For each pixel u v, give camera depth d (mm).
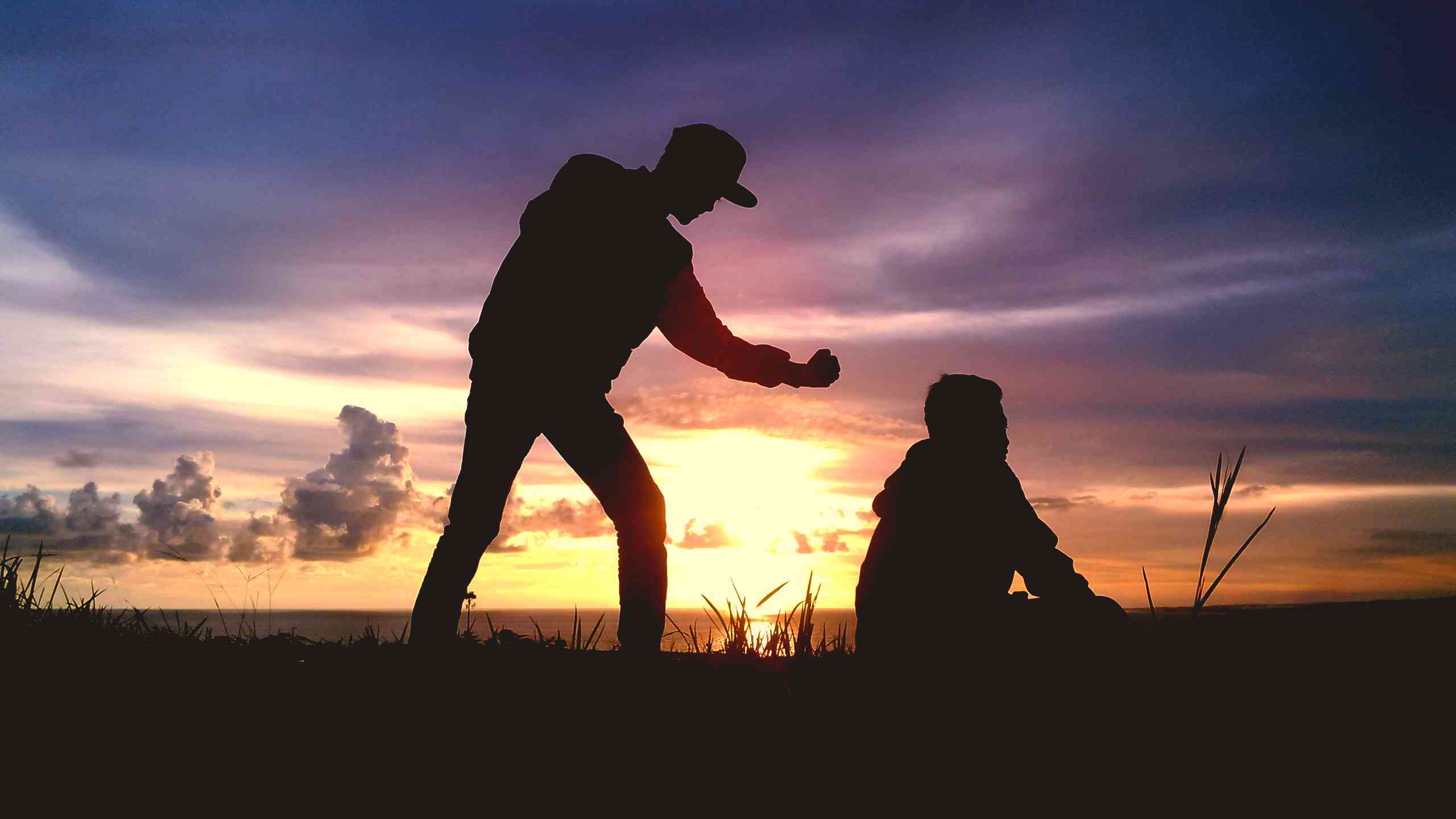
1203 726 2260
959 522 2494
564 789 2246
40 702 2707
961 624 2447
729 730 2604
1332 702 2334
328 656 3285
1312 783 2021
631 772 2346
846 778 2270
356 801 2160
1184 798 2027
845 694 2662
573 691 2906
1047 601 2430
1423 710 2271
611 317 3006
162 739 2494
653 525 3133
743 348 3314
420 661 2811
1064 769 2182
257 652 3348
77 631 3479
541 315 2926
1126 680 2338
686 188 3145
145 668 3092
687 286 3225
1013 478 2535
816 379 3432
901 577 2521
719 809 2139
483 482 2953
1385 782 2010
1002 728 2291
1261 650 2658
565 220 2969
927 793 2176
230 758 2387
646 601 3070
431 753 2457
